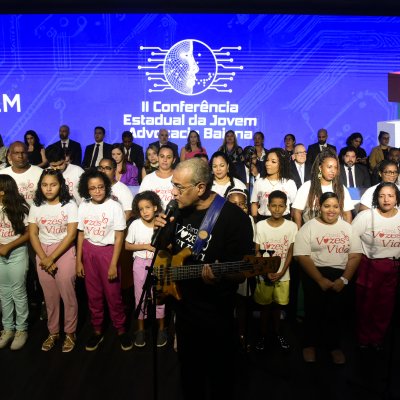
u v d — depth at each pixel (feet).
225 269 7.84
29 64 29.94
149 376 10.93
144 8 29.12
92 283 12.23
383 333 12.07
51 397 10.12
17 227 12.05
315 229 11.34
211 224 7.93
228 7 29.14
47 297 12.15
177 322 8.39
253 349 12.18
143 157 28.55
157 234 8.18
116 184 14.08
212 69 29.99
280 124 30.53
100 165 13.79
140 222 12.29
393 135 29.01
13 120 30.45
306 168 22.94
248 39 29.68
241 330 12.49
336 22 29.48
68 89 30.17
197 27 29.55
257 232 12.41
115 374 11.03
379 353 12.02
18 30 29.60
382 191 11.36
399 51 29.81
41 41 29.73
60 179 12.01
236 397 10.16
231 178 13.78
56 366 11.39
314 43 29.73
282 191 13.23
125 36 29.66
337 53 29.84
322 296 11.48
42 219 12.00
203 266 7.80
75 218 12.14
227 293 7.99
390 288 11.76
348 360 11.71
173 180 7.78
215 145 30.66
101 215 12.01
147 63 29.91
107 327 13.48
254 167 21.12
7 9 29.17
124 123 30.42
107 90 30.17
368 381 10.79
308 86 30.17
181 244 8.12
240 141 30.63
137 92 30.19
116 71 29.99
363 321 12.07
